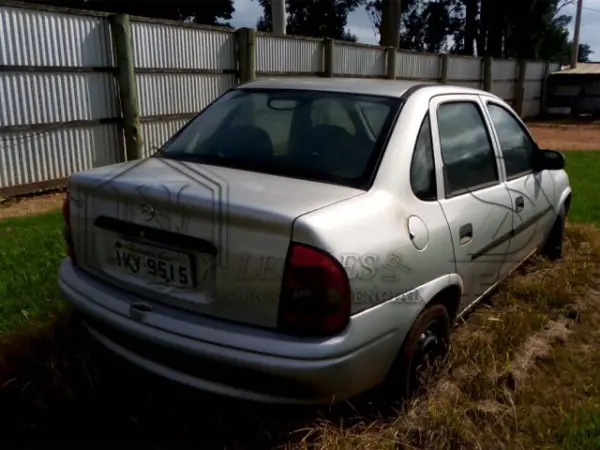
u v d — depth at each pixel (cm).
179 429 258
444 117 308
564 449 248
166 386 278
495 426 263
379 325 229
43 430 254
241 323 217
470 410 271
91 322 261
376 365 234
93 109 841
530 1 3403
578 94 2616
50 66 773
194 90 992
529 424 265
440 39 4366
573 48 2838
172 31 930
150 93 916
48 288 375
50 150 797
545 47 4016
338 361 210
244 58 1058
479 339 332
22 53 738
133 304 237
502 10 3497
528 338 348
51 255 448
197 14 3058
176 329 221
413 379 266
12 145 751
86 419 262
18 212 693
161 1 2752
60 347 303
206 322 220
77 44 802
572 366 322
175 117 967
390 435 248
